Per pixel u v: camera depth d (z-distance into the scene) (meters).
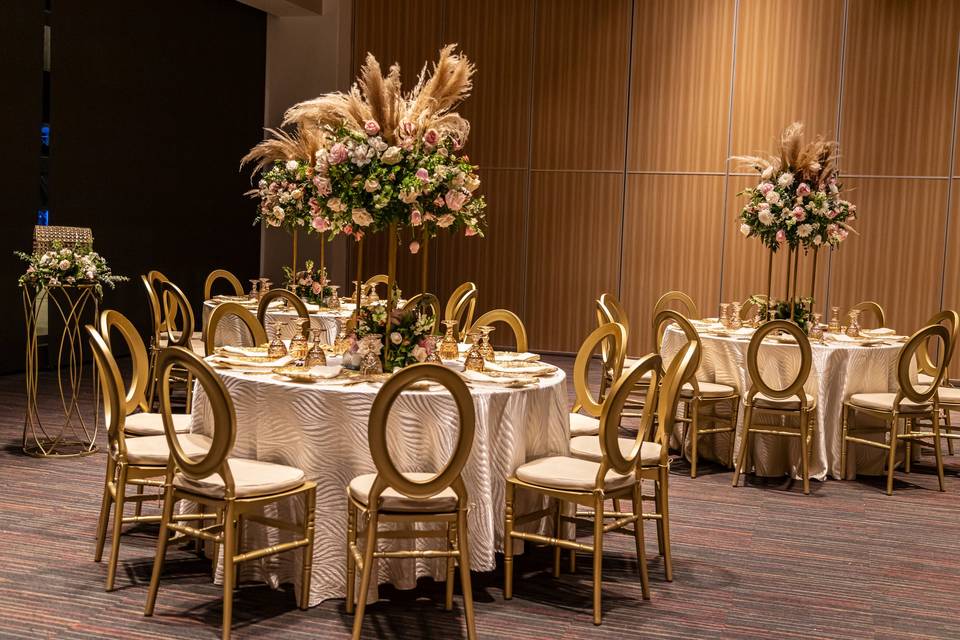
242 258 12.05
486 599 3.81
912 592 4.08
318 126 4.06
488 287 11.27
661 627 3.60
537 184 11.01
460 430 3.15
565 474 3.71
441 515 3.27
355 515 3.50
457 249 11.33
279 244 12.33
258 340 5.23
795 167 6.53
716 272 10.55
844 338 6.48
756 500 5.52
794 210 6.37
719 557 4.46
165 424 3.39
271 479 3.46
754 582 4.14
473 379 3.90
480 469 3.70
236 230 11.88
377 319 4.10
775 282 10.38
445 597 3.81
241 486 3.36
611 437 3.57
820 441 6.00
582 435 4.65
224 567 3.32
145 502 4.96
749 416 5.79
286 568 3.82
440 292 11.45
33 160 8.70
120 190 9.84
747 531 4.89
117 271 9.88
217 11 11.16
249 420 3.82
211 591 3.78
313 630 3.44
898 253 10.00
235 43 11.52
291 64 12.02
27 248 8.70
